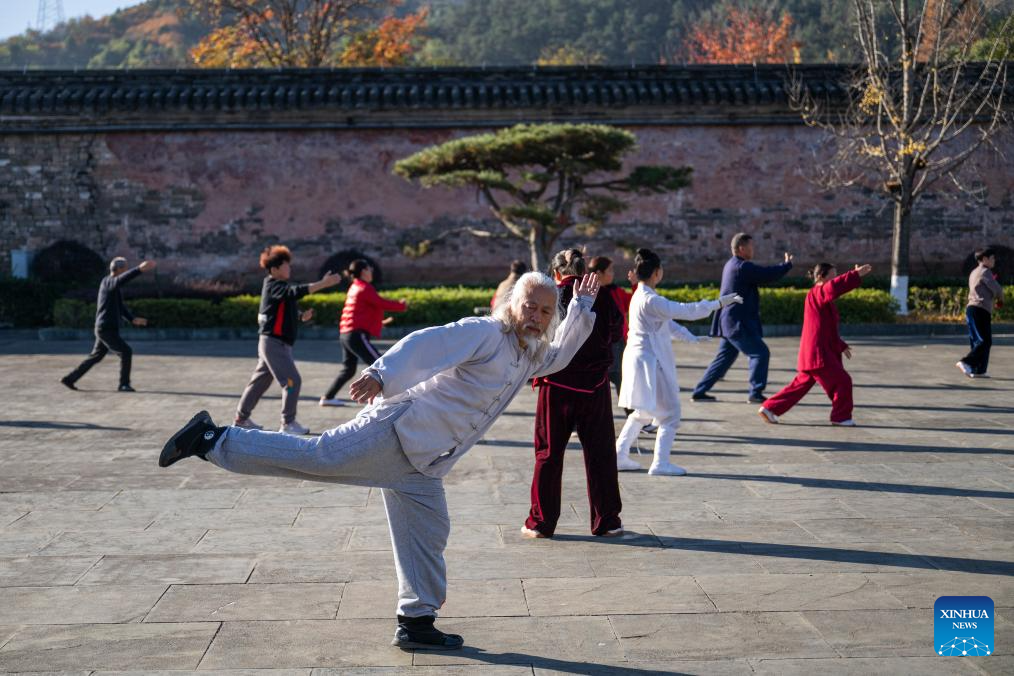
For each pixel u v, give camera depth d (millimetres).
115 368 14398
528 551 5375
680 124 26422
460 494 6738
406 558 4039
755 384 10602
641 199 26688
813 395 11266
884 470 7367
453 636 4031
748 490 6785
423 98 25953
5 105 25844
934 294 20656
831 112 26141
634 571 5000
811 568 5020
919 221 26562
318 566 5102
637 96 26000
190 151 26500
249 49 44188
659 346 7234
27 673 3742
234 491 6801
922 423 9328
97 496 6684
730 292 10547
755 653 3930
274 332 8977
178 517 6117
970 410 10008
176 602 4555
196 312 19906
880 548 5371
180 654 3936
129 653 3943
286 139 26578
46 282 25047
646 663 3842
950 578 4848
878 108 21234
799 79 26172
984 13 20891
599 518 5637
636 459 7875
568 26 99125
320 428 9383
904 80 20234
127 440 8836
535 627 4230
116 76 26438
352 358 10625
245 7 43812
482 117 26297
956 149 26156
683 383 12195
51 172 26391
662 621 4285
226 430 3848
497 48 100562
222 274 26672
